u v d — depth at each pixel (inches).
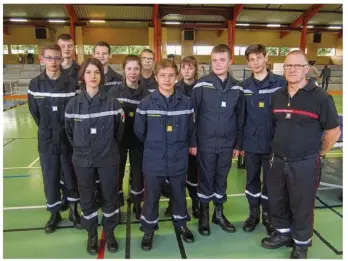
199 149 108.6
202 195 110.4
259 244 104.5
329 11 789.2
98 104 92.3
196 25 802.2
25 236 109.1
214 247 102.4
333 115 84.4
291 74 86.7
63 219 121.4
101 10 734.5
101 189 97.7
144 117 98.2
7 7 709.3
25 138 257.1
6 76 748.6
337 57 964.6
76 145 93.8
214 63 101.3
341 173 173.8
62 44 116.1
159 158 97.3
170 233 111.9
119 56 900.6
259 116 105.4
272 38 927.0
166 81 93.3
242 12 756.6
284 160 91.0
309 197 89.8
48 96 103.3
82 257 96.9
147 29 869.2
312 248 101.2
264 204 114.0
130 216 124.0
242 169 183.5
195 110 107.0
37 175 169.9
